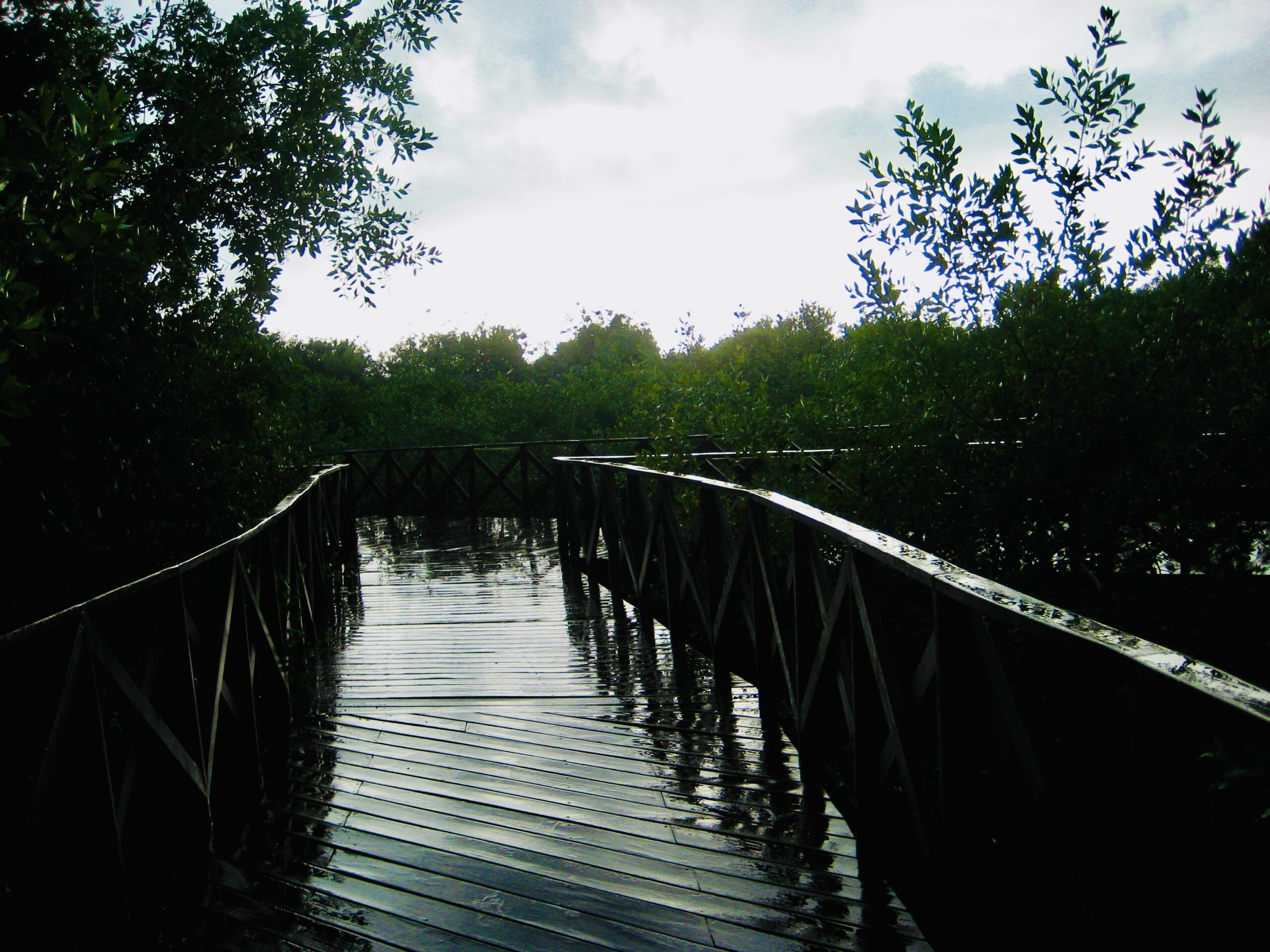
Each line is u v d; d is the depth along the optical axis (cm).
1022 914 180
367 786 312
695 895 232
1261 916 113
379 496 1410
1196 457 319
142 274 357
